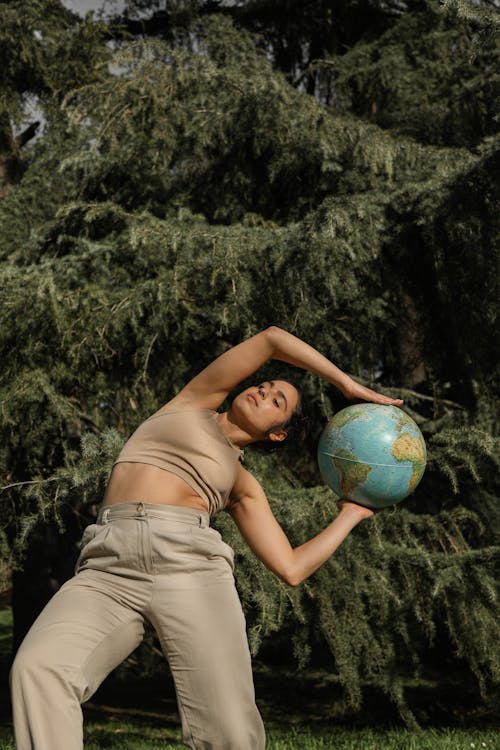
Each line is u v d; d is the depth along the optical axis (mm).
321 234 5176
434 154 6758
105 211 5938
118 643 2463
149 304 5422
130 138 6516
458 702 7133
